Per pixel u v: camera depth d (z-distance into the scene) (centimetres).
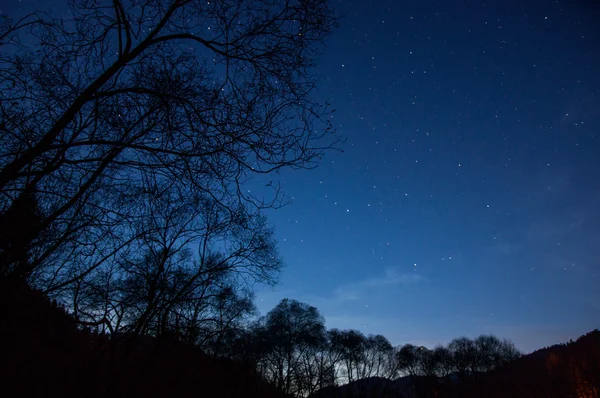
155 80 458
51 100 446
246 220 503
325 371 4181
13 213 432
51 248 504
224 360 1312
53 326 766
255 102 454
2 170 389
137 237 569
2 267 467
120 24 435
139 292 845
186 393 969
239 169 454
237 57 455
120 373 831
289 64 468
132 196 509
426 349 5800
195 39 454
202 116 445
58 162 427
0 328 632
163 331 956
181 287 943
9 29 413
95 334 854
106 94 416
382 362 5156
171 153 436
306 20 452
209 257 993
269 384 2280
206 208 511
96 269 662
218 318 1073
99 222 494
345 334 4747
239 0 453
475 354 5944
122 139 456
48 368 731
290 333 3719
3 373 675
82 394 734
